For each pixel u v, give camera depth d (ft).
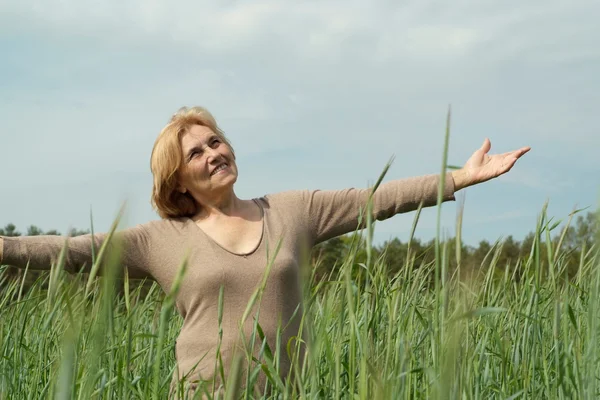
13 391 8.95
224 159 11.23
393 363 6.42
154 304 12.67
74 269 10.40
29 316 10.48
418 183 11.40
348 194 11.69
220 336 6.80
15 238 10.16
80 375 6.45
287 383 6.76
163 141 11.27
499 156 11.48
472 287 5.56
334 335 8.63
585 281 9.71
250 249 10.73
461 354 5.30
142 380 8.10
